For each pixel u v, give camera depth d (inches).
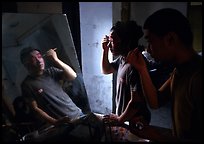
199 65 33.1
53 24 57.7
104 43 68.4
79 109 57.7
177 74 36.1
